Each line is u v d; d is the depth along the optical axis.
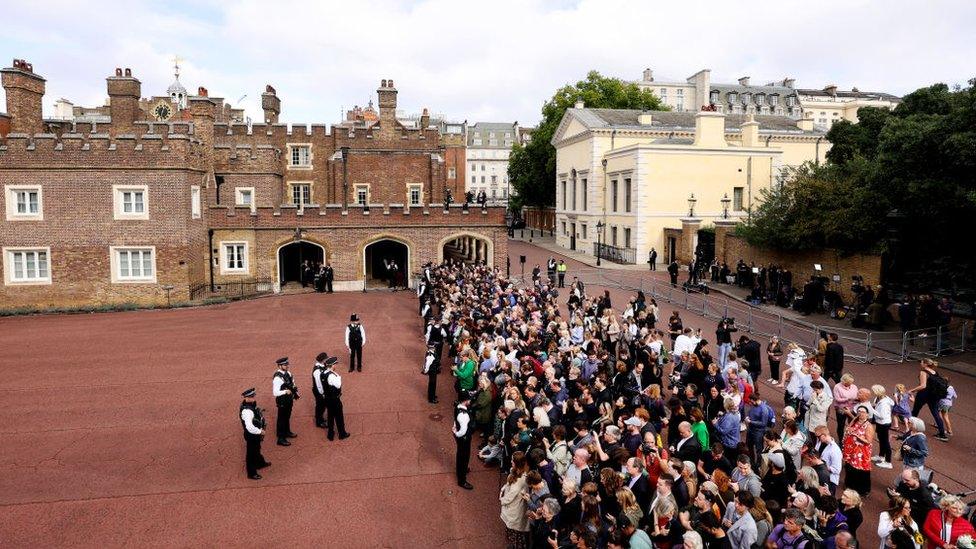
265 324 27.22
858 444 10.68
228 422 15.56
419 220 37.53
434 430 15.04
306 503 11.63
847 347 21.25
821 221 27.69
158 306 31.27
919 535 7.75
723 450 9.80
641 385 13.88
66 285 31.39
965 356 19.92
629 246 46.34
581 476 8.96
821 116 104.88
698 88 86.69
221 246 35.62
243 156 39.34
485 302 21.33
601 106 62.53
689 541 6.91
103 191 31.25
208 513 11.28
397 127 45.84
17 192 30.88
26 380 18.92
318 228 36.50
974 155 19.12
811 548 7.00
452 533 10.67
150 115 53.00
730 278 35.19
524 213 84.94
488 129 128.25
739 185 45.44
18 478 12.55
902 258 25.80
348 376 19.27
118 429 15.09
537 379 12.91
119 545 10.28
